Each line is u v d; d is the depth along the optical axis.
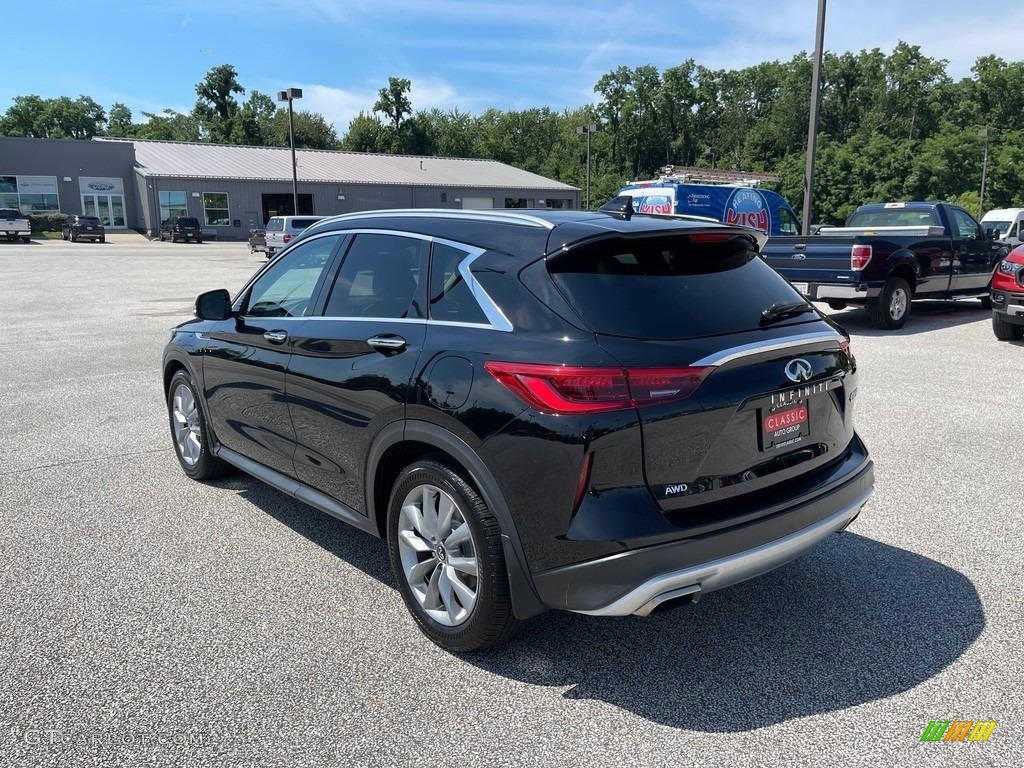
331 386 3.62
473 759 2.58
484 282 3.11
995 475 5.31
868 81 90.44
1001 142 68.31
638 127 104.81
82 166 49.88
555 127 102.25
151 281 22.05
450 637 3.18
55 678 3.03
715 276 3.23
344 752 2.62
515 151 98.19
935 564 4.00
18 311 14.90
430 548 3.26
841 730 2.72
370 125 89.31
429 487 3.20
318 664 3.14
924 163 60.28
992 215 32.59
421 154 91.19
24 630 3.39
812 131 15.63
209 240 49.00
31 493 5.08
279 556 4.17
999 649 3.22
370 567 4.05
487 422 2.87
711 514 2.85
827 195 61.91
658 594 2.70
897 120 88.19
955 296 13.16
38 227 48.78
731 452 2.90
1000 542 4.25
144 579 3.89
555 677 3.06
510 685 3.01
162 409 7.26
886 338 11.09
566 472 2.70
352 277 3.80
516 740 2.68
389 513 3.41
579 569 2.73
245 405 4.41
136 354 10.19
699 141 107.31
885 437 6.18
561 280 2.92
